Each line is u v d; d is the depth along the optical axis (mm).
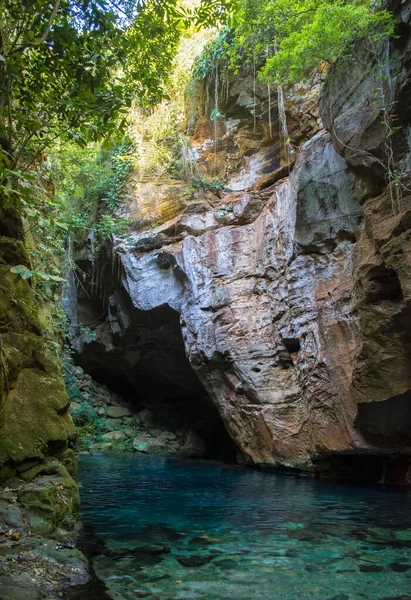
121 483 7988
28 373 4652
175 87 13070
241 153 12359
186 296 12133
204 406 15969
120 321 14516
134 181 13625
